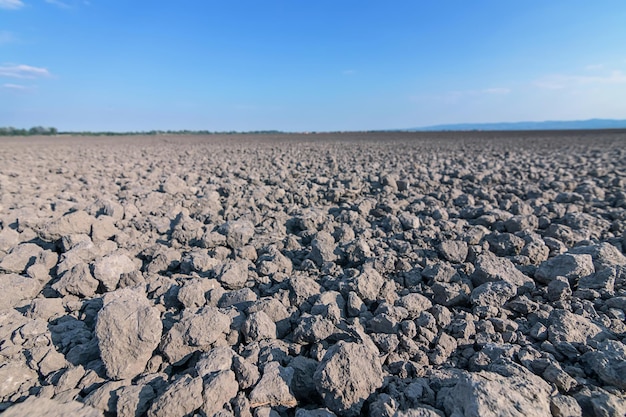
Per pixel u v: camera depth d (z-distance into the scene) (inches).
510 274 117.4
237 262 129.3
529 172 327.9
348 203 227.3
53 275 127.4
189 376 73.2
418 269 126.7
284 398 73.1
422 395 72.7
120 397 70.5
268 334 91.4
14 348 87.2
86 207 196.1
